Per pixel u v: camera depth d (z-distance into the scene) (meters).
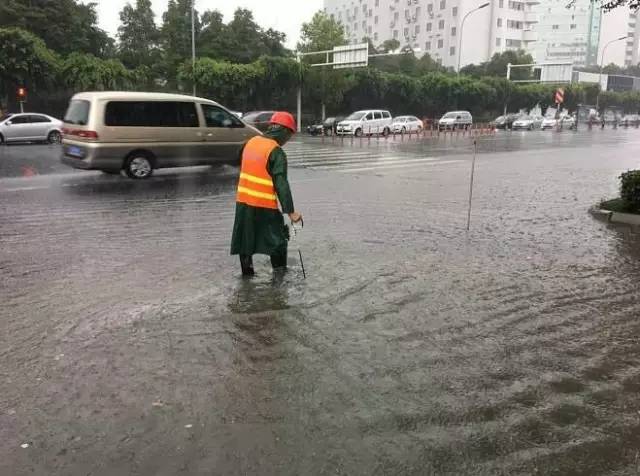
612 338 4.57
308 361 4.05
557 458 3.00
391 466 2.90
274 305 5.13
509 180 15.18
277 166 5.70
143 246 7.29
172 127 13.82
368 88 53.03
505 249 7.48
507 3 98.38
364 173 16.22
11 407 3.40
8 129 26.36
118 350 4.18
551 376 3.91
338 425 3.26
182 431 3.18
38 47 36.31
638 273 6.44
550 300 5.45
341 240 7.76
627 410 3.49
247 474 2.83
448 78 59.91
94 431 3.17
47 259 6.62
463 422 3.32
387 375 3.87
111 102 13.02
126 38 61.25
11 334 4.43
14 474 2.80
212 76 43.31
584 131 53.44
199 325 4.65
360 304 5.20
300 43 63.31
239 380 3.76
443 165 19.03
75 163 13.24
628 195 9.81
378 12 111.31
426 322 4.82
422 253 7.14
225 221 8.93
